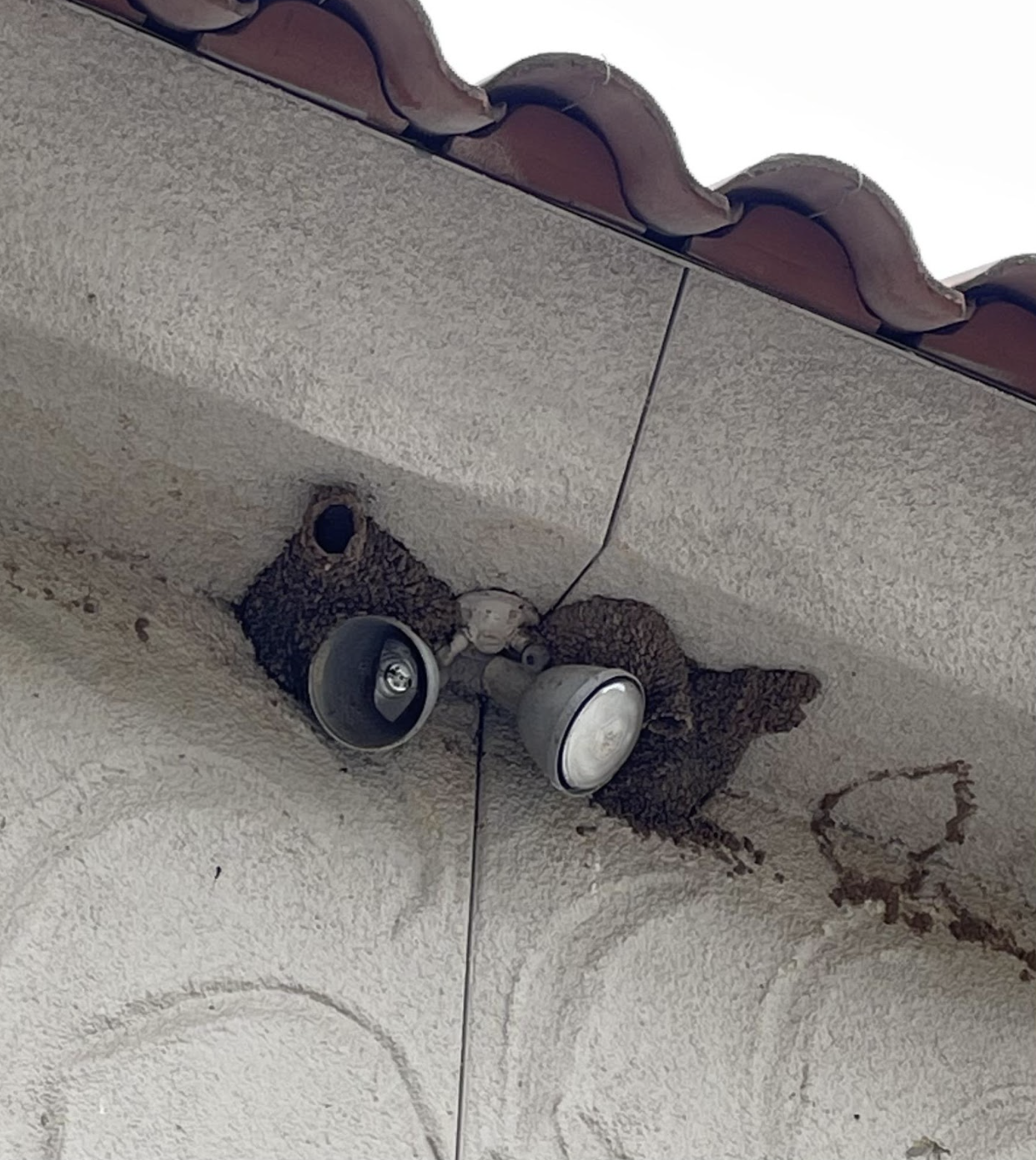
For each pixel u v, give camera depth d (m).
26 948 2.59
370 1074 2.73
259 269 2.66
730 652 3.12
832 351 2.86
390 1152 2.69
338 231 2.67
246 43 2.50
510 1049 2.83
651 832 3.13
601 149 2.63
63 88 2.53
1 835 2.64
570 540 2.91
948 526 2.98
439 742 3.06
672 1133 2.88
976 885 3.36
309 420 2.74
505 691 3.02
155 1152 2.54
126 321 2.64
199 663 2.92
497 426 2.80
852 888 3.24
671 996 2.99
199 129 2.58
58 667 2.78
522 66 2.49
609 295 2.77
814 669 3.11
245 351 2.69
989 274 2.72
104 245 2.60
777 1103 2.98
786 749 3.22
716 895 3.11
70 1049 2.56
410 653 2.86
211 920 2.72
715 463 2.89
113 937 2.65
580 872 3.02
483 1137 2.76
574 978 2.93
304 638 2.96
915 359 2.86
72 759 2.73
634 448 2.86
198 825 2.77
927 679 3.07
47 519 2.91
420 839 2.94
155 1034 2.62
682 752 3.17
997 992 3.23
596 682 2.84
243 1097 2.63
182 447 2.81
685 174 2.57
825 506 2.94
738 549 2.94
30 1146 2.48
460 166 2.64
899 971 3.18
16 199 2.56
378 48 2.50
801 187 2.63
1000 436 2.95
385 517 2.92
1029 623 3.05
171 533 2.95
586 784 2.89
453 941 2.87
